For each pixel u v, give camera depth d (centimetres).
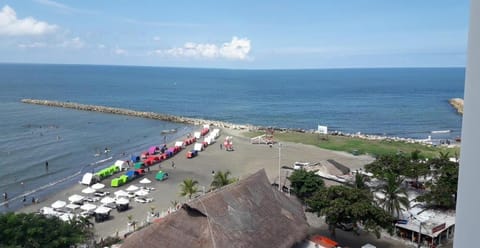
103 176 6425
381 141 9456
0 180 6278
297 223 3300
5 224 3006
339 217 3541
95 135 10194
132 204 5181
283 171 6053
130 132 10838
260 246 2839
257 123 13200
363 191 3812
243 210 3058
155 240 2642
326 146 8844
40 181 6291
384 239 3912
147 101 19262
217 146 8912
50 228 3161
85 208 4744
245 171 6819
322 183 4741
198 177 6512
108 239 3959
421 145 8956
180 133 10875
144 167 7056
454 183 4384
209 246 2655
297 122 13425
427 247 3703
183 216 2856
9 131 10206
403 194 4316
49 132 10275
